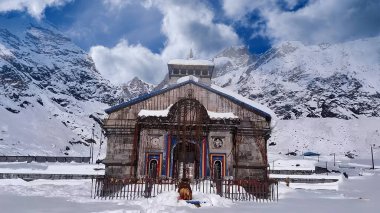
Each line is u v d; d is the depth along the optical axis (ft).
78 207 68.23
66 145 496.23
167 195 77.71
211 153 133.69
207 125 135.23
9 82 630.33
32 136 469.57
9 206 68.28
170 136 135.54
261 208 72.33
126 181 98.63
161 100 146.41
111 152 139.44
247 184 101.96
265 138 142.00
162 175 132.05
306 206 78.18
